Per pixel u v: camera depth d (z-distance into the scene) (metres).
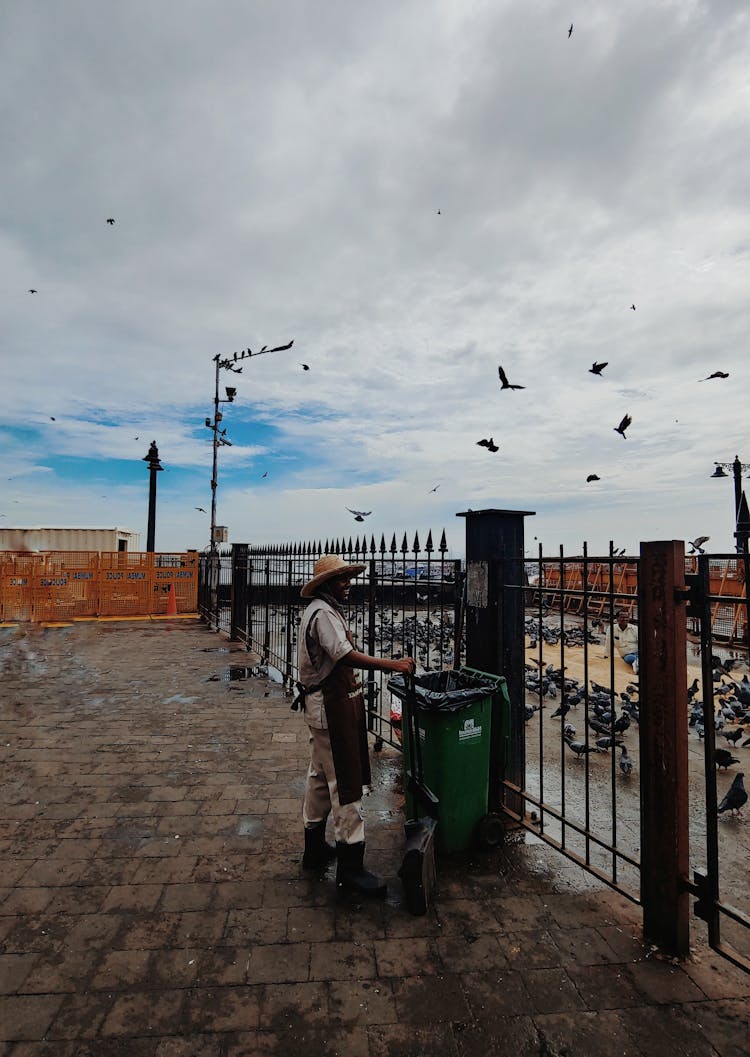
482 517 4.12
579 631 14.85
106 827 3.96
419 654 9.16
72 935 2.80
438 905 3.07
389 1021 2.29
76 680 8.55
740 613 10.94
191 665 9.68
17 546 19.97
